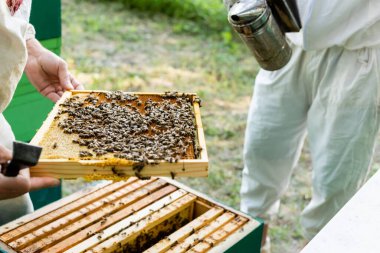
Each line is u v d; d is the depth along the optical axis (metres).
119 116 1.56
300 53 2.01
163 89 4.07
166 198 1.59
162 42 5.09
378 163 3.26
